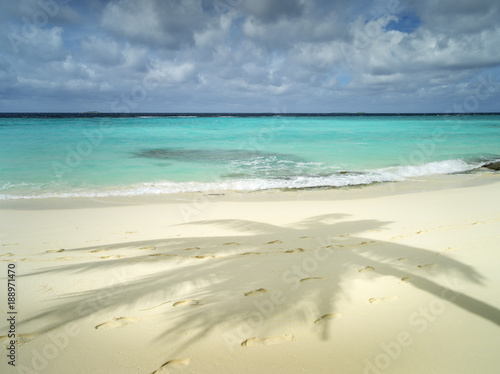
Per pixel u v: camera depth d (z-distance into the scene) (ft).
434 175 46.21
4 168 46.96
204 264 14.03
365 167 51.85
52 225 23.25
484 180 42.42
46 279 12.34
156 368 7.22
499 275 12.07
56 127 120.88
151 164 53.31
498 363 7.37
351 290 11.10
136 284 11.80
